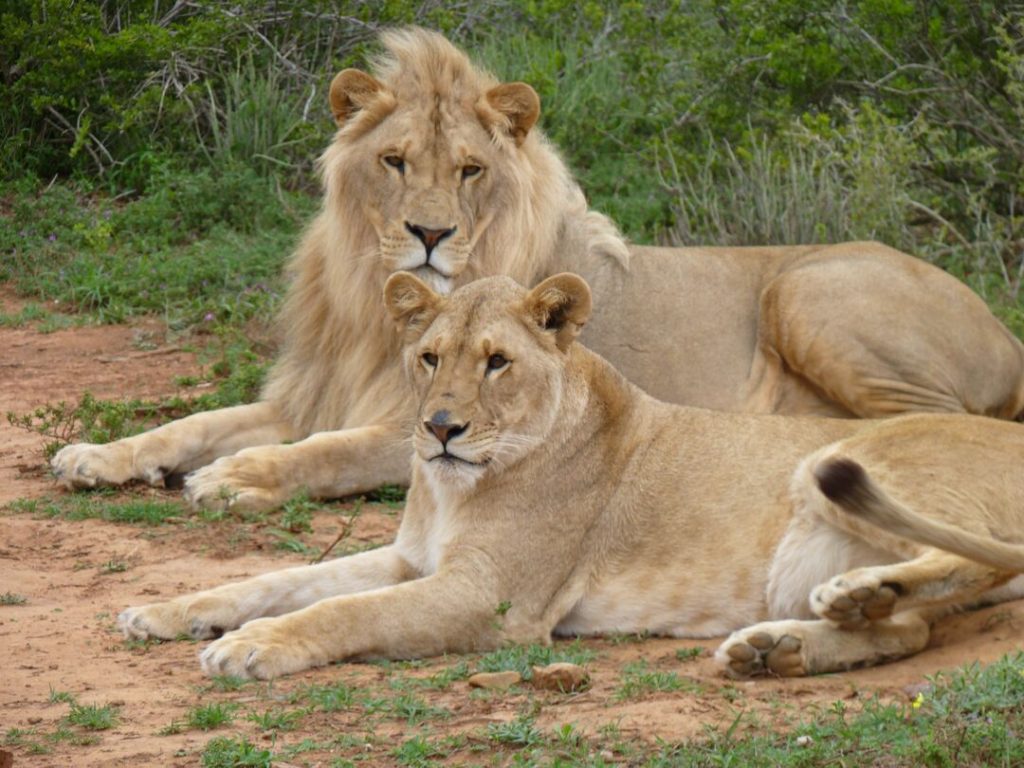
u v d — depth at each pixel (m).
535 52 24.78
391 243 12.01
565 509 8.81
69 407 15.44
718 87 21.56
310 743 6.77
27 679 7.99
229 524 11.45
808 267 12.98
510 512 8.70
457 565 8.60
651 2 25.25
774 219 18.72
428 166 12.05
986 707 6.55
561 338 8.94
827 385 12.74
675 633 8.83
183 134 23.66
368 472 12.25
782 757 6.27
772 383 12.98
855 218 18.11
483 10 26.34
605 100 23.30
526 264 12.55
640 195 21.31
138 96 23.42
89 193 23.02
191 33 23.77
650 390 12.88
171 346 18.20
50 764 6.60
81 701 7.58
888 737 6.39
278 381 13.41
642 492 8.95
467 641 8.54
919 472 8.38
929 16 20.34
